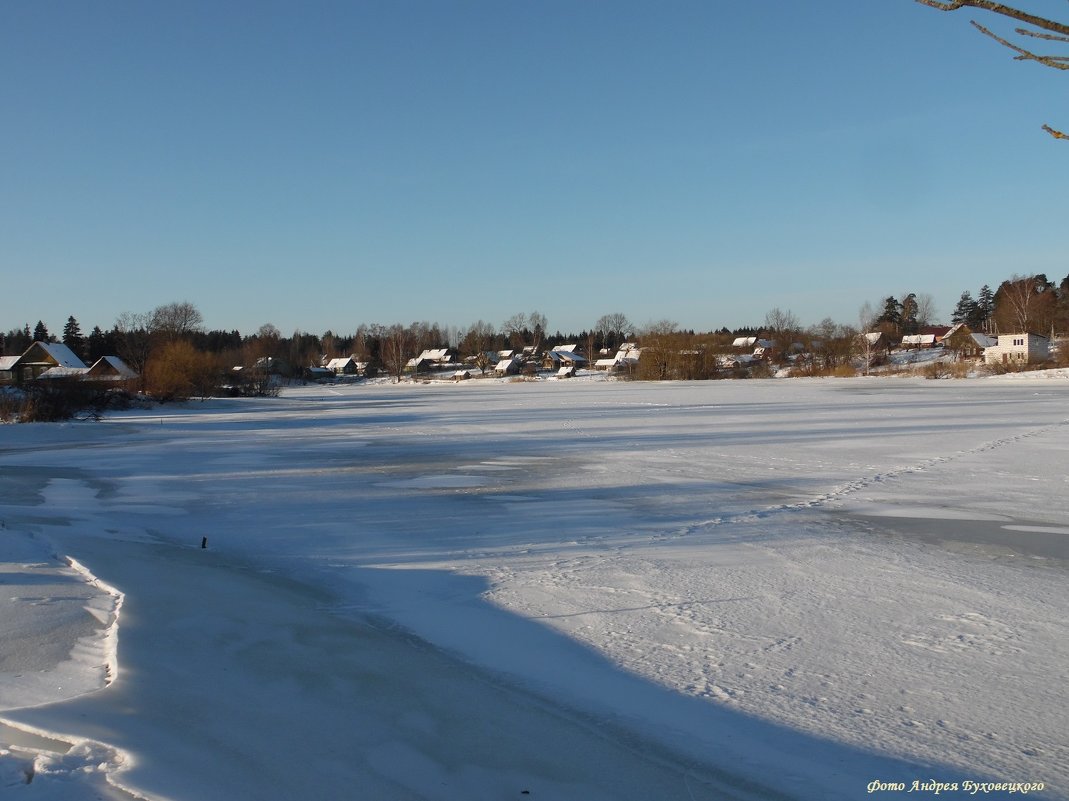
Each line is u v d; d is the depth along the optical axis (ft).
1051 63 9.44
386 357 447.42
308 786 13.23
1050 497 45.32
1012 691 18.67
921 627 23.47
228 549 34.65
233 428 104.73
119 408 150.51
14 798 11.78
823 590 27.45
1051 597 26.48
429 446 77.66
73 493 50.62
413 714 16.96
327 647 21.16
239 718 15.72
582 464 62.13
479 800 13.42
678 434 84.64
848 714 17.52
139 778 12.50
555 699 18.38
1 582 25.38
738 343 401.29
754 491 48.55
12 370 248.52
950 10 9.68
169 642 19.93
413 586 28.53
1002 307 336.70
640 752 15.66
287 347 469.98
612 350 481.05
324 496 48.75
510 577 29.58
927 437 75.92
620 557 32.40
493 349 525.75
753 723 17.08
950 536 35.99
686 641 22.43
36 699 16.02
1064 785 14.40
